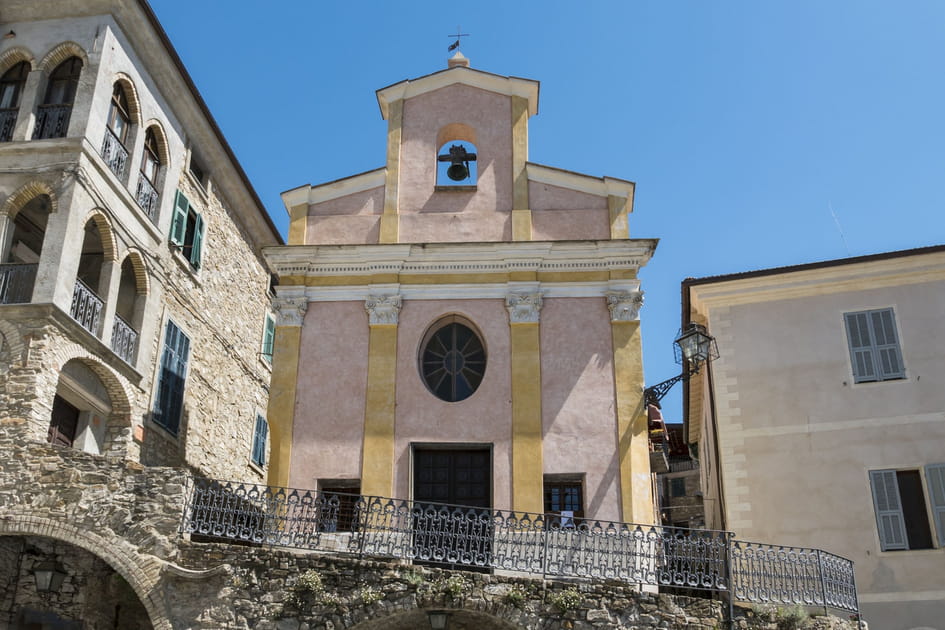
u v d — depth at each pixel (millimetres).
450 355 19641
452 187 20922
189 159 23406
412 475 18438
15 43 20078
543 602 14672
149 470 15547
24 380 16750
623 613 14703
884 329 20609
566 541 16094
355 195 21078
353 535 16875
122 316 21094
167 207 22000
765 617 15039
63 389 18203
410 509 16141
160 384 21125
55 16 20188
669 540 16078
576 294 19672
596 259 19797
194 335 23266
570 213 20547
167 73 21844
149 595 14641
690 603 14883
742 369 21062
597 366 19047
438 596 14586
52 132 19312
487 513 18078
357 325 19703
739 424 20625
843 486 19656
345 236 20641
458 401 19047
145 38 20875
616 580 15477
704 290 21750
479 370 19469
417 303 19781
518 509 17922
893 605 18594
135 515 15227
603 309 19547
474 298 19766
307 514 16406
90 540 15062
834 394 20391
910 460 19578
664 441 23891
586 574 15648
